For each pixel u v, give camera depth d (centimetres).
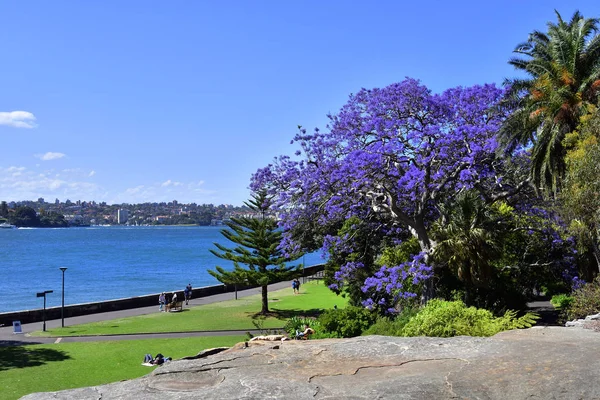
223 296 5734
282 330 2652
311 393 548
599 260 2184
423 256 2350
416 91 2666
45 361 2695
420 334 1334
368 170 2598
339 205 2777
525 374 584
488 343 745
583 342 748
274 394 546
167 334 3478
